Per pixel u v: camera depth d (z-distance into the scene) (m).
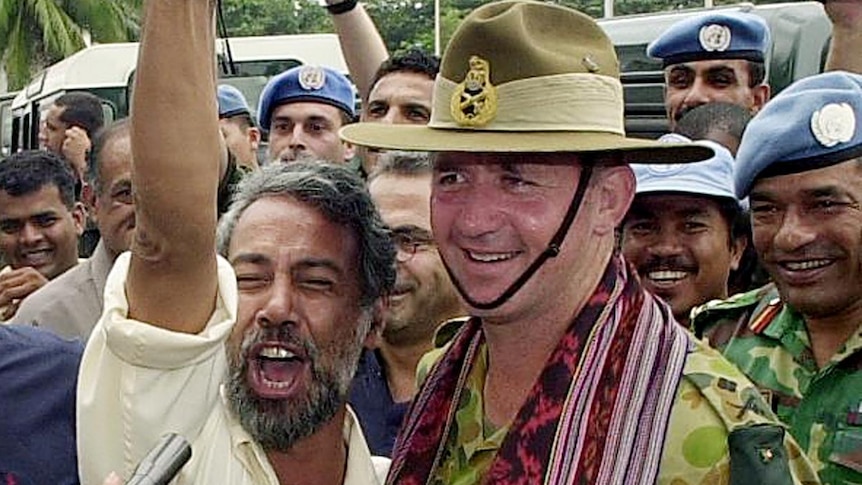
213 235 1.95
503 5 1.99
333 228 2.18
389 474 2.13
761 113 2.63
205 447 2.11
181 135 1.90
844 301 2.58
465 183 1.94
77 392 2.02
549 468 1.86
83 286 3.64
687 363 1.90
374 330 2.33
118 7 29.61
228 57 4.48
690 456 1.82
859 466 2.53
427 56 4.09
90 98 6.29
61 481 2.21
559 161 1.91
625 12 13.02
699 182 3.06
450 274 1.98
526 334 1.98
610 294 1.95
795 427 2.63
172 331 1.97
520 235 1.91
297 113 4.96
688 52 4.38
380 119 4.07
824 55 4.71
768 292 2.85
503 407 2.03
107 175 3.56
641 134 5.02
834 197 2.54
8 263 4.56
